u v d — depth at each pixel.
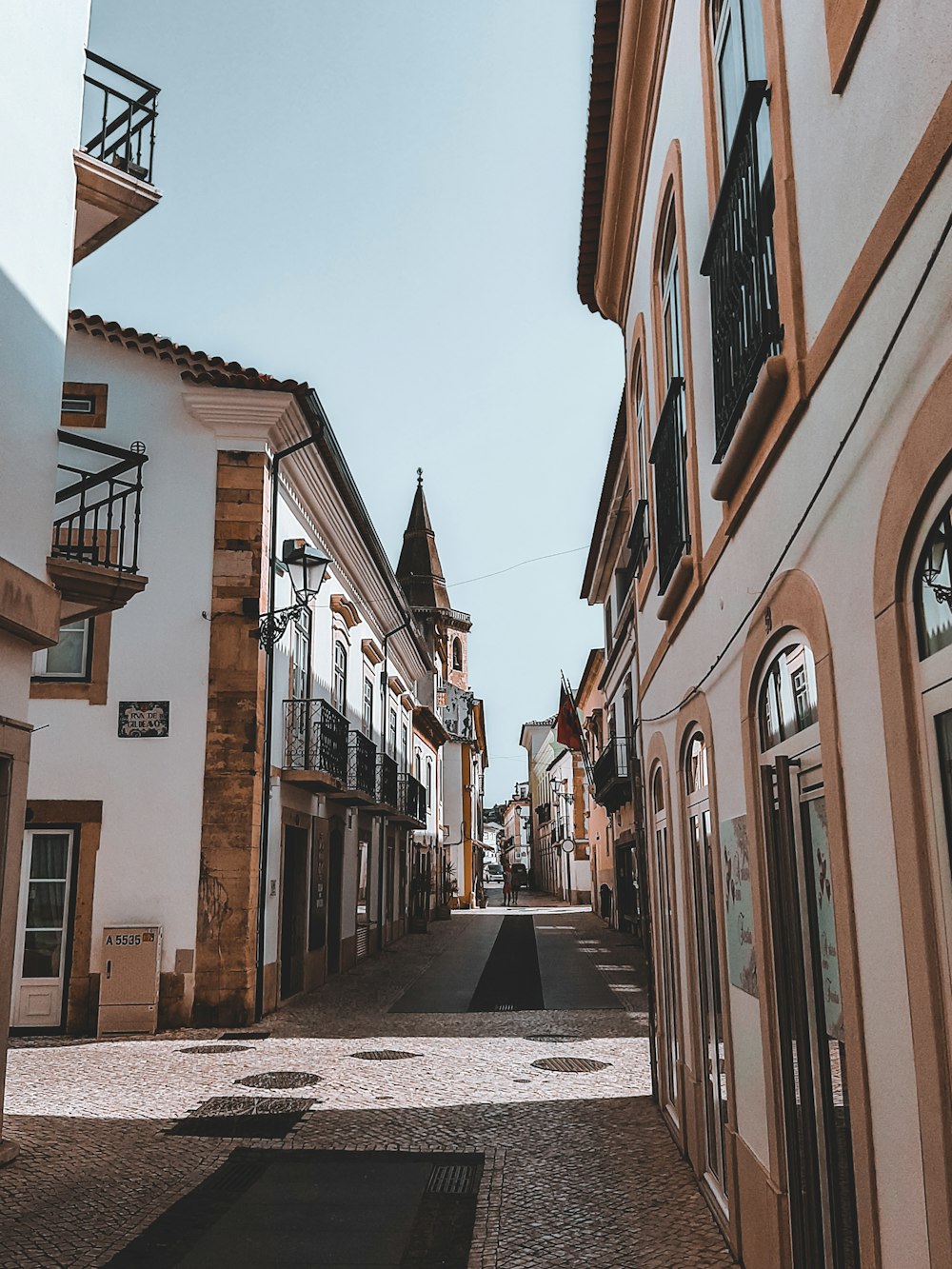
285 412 13.27
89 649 12.82
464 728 48.84
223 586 12.93
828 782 3.17
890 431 2.58
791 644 3.78
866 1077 2.91
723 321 4.44
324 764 15.11
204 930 12.25
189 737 12.59
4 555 6.45
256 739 12.63
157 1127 7.45
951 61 2.18
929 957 2.42
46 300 7.11
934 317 2.27
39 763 12.50
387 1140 7.07
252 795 12.52
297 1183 6.18
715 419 4.76
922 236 2.34
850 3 2.81
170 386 13.27
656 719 7.91
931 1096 2.39
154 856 12.35
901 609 2.57
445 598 51.06
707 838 5.70
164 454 13.15
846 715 3.02
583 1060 10.05
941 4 2.23
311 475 15.08
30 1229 5.40
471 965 19.64
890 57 2.55
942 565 2.38
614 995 15.06
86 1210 5.70
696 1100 6.09
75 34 7.63
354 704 19.80
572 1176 6.24
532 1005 14.05
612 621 26.67
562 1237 5.23
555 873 60.62
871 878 2.83
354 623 19.11
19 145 6.75
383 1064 9.83
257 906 12.62
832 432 3.12
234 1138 7.16
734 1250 4.84
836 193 3.04
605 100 7.88
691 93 5.53
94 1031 11.85
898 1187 2.66
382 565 20.88
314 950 16.05
